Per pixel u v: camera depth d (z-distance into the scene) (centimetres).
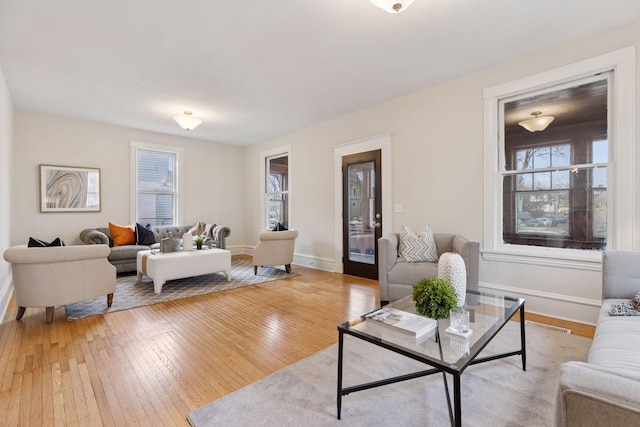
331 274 494
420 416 153
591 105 279
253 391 176
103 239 480
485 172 335
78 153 510
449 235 353
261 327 272
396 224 420
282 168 637
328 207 523
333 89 389
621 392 60
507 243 329
